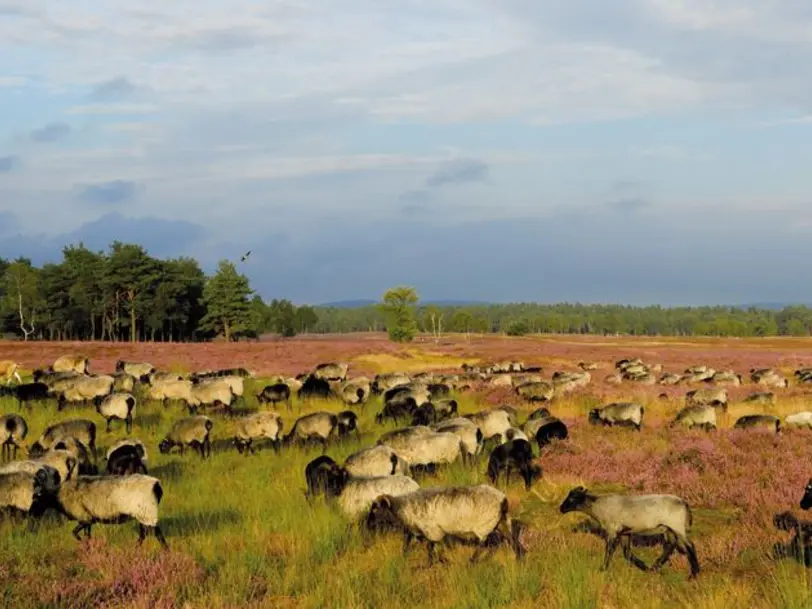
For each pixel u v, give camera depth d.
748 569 10.29
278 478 16.25
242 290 103.94
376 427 23.36
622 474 15.98
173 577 10.06
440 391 30.84
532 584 9.58
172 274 105.88
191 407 25.44
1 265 131.38
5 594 9.53
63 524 12.65
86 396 25.69
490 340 120.94
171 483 15.98
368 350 63.47
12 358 51.94
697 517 13.03
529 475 15.30
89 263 107.25
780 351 81.88
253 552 11.07
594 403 28.55
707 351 80.56
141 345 63.28
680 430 21.47
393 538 11.87
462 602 9.05
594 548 11.27
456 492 10.79
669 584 9.85
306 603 9.37
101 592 9.73
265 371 46.47
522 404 29.02
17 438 18.05
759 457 16.81
